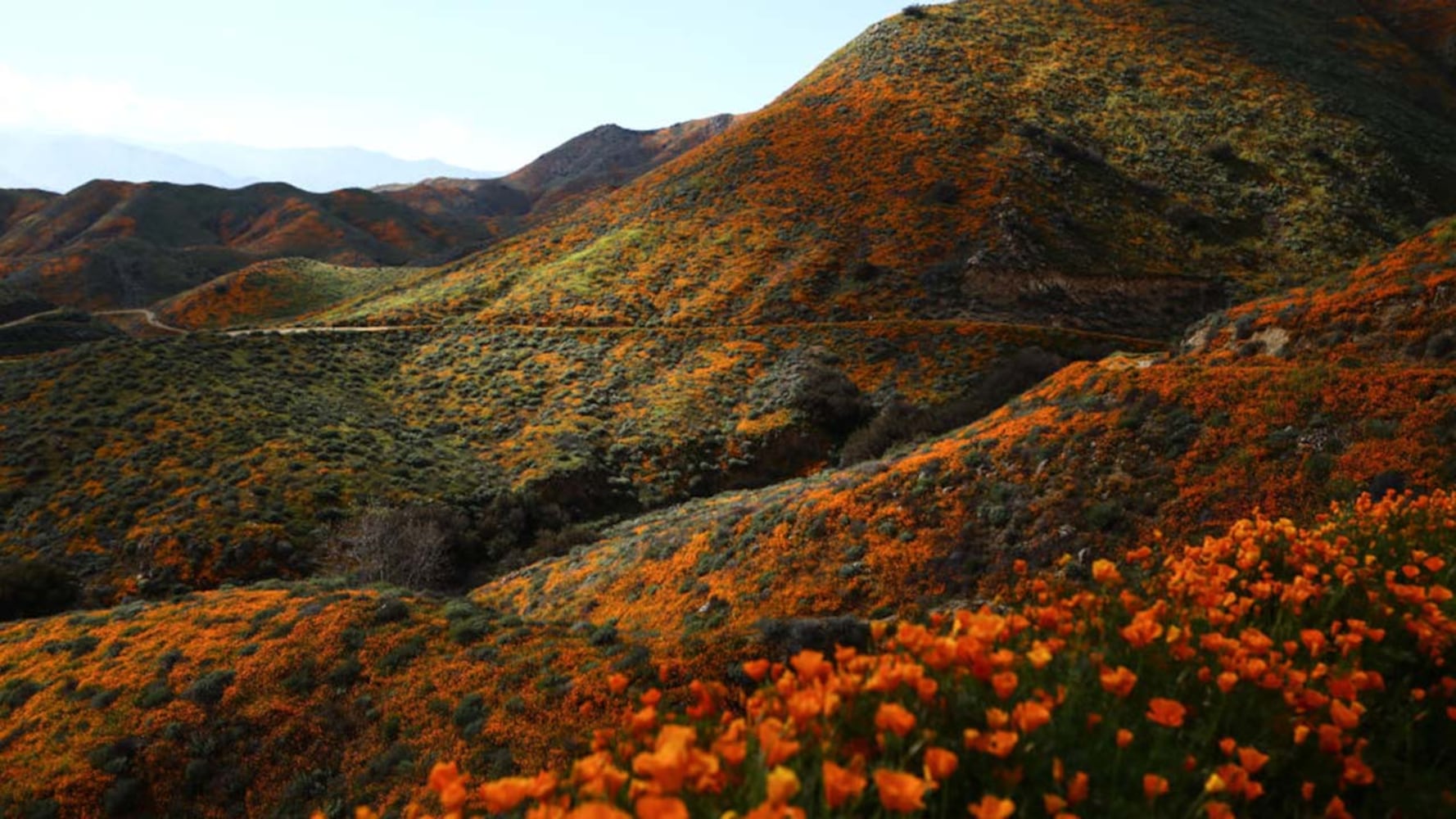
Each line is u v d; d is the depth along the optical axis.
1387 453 15.10
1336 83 90.62
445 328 71.81
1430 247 22.98
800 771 1.91
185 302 125.00
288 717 16.88
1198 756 2.22
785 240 74.50
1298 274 62.78
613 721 14.01
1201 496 17.12
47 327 105.06
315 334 67.38
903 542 21.09
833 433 51.94
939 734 2.14
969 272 64.00
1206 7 105.44
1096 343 56.78
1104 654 2.62
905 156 78.31
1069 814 1.69
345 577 33.16
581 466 47.00
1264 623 3.37
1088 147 77.12
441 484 43.69
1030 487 20.52
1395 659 3.11
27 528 35.28
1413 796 2.34
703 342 63.31
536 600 29.69
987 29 99.06
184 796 15.52
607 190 156.25
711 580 23.78
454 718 16.02
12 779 15.69
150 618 22.34
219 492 37.53
